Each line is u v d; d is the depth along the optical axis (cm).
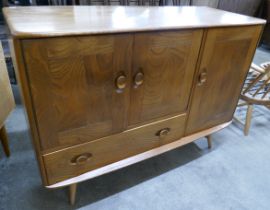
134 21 83
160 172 132
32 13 85
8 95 119
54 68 66
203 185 126
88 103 79
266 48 351
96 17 85
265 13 333
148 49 80
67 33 62
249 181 131
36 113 71
